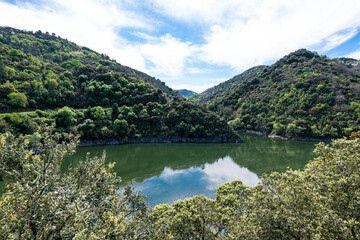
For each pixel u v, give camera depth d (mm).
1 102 62594
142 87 107188
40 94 75750
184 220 17281
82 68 103625
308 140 87000
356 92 95625
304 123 90000
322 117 89562
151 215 10039
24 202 6188
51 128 7719
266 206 12961
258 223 12398
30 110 70125
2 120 50812
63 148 7770
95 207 7105
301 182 14547
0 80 68438
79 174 7996
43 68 95438
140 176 42750
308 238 10453
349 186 12453
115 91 97250
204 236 17156
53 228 6402
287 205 12391
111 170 8984
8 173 6605
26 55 100125
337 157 15852
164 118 92000
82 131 69000
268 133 107188
